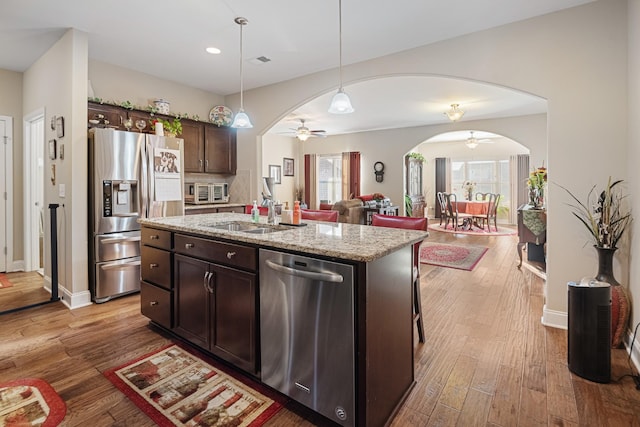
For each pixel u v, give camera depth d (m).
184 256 2.25
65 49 3.09
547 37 2.62
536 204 4.46
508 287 3.64
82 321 2.75
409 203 8.49
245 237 1.81
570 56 2.52
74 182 3.05
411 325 1.85
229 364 2.07
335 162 9.26
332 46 3.33
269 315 1.71
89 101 3.40
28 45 3.36
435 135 7.49
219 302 2.00
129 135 3.30
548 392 1.79
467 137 9.39
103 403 1.71
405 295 1.77
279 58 3.63
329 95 5.07
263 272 1.73
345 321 1.42
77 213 3.07
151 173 3.46
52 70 3.36
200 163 4.55
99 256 3.14
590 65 2.45
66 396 1.77
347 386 1.44
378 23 2.86
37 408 1.67
